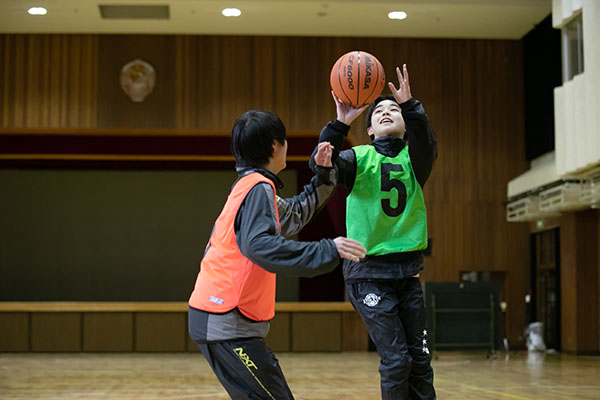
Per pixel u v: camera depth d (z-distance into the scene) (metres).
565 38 10.97
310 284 15.76
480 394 6.52
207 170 16.00
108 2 12.03
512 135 13.90
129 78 13.28
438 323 10.68
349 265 3.25
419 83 13.82
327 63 13.57
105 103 13.24
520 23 13.06
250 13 12.45
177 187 16.02
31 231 15.88
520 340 13.70
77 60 13.27
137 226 15.97
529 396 6.37
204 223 15.95
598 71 9.77
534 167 13.52
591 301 12.21
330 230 15.75
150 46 13.39
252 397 2.29
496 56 13.96
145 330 12.84
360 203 3.24
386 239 3.22
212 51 13.46
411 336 3.24
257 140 2.40
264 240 2.11
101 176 16.03
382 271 3.17
